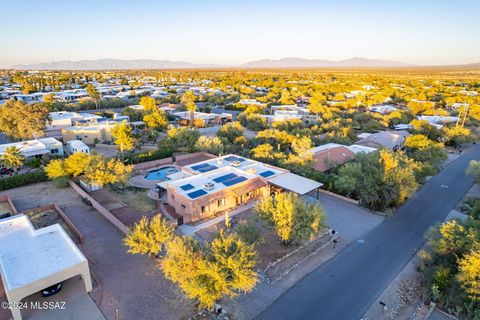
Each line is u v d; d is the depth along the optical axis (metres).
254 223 35.47
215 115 97.88
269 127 84.69
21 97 122.81
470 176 53.03
